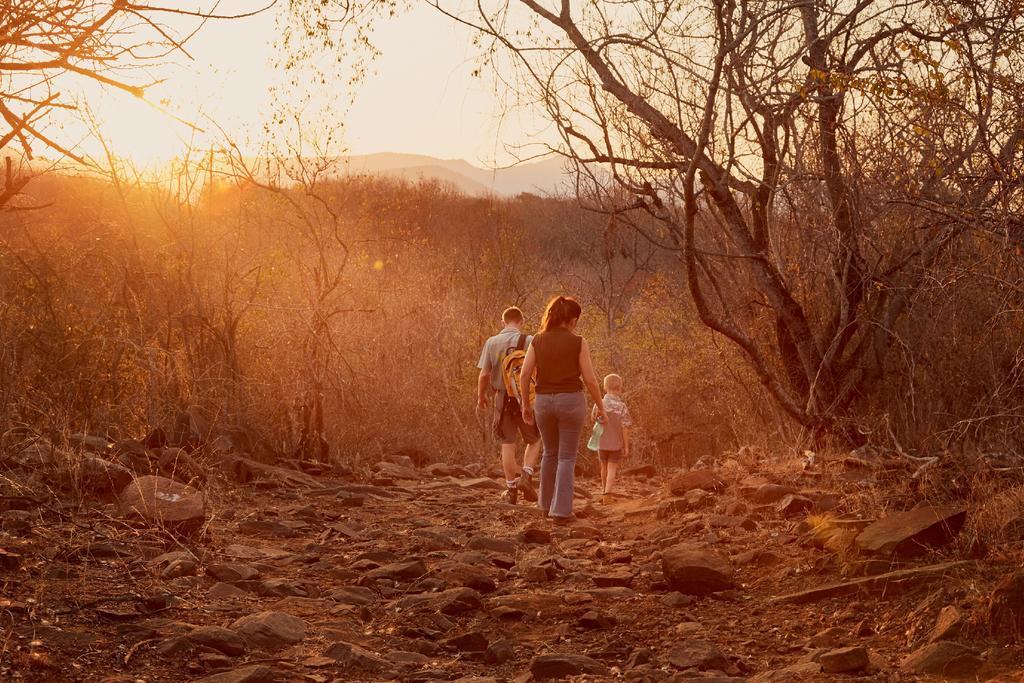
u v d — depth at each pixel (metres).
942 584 4.77
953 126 7.33
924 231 9.25
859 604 4.95
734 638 4.78
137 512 5.70
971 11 6.91
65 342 7.32
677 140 9.71
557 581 5.92
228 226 10.34
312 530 6.81
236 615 4.70
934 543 5.28
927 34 8.57
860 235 9.50
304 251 11.66
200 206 10.03
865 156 9.15
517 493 8.80
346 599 5.23
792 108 9.33
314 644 4.42
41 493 5.80
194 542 5.73
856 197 9.28
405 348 12.58
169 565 5.18
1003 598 4.20
